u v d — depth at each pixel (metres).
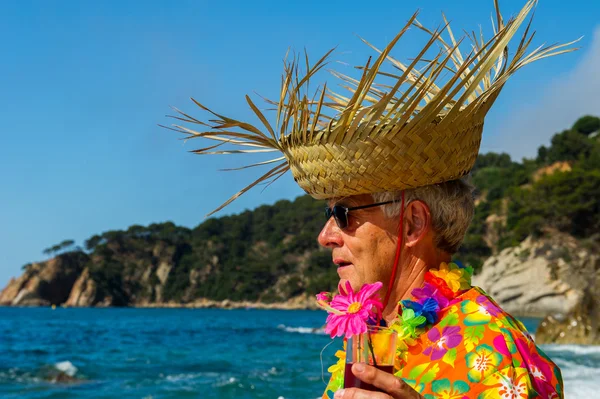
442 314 1.80
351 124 1.86
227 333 39.34
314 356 20.50
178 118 2.15
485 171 113.12
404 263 1.96
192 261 156.88
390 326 1.85
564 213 78.00
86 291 152.25
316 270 135.62
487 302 1.79
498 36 1.82
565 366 15.32
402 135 1.84
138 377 14.07
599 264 69.25
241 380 13.33
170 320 68.62
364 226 1.96
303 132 1.96
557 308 65.81
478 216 100.06
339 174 1.92
